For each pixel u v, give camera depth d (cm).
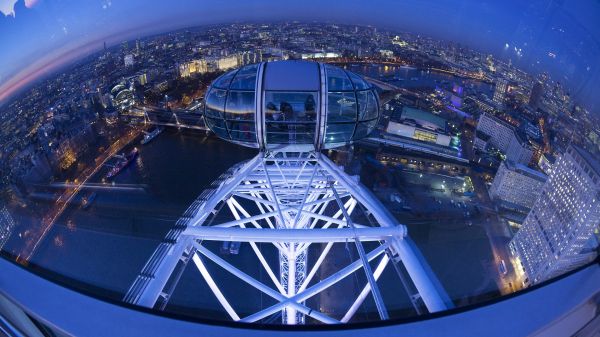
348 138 1403
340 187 1642
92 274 2900
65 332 302
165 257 805
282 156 1725
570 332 331
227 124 1359
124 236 3394
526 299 343
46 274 379
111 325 306
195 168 5300
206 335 295
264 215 1322
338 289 3131
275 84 1270
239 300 3170
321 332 303
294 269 1708
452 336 303
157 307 696
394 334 304
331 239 903
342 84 1316
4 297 347
